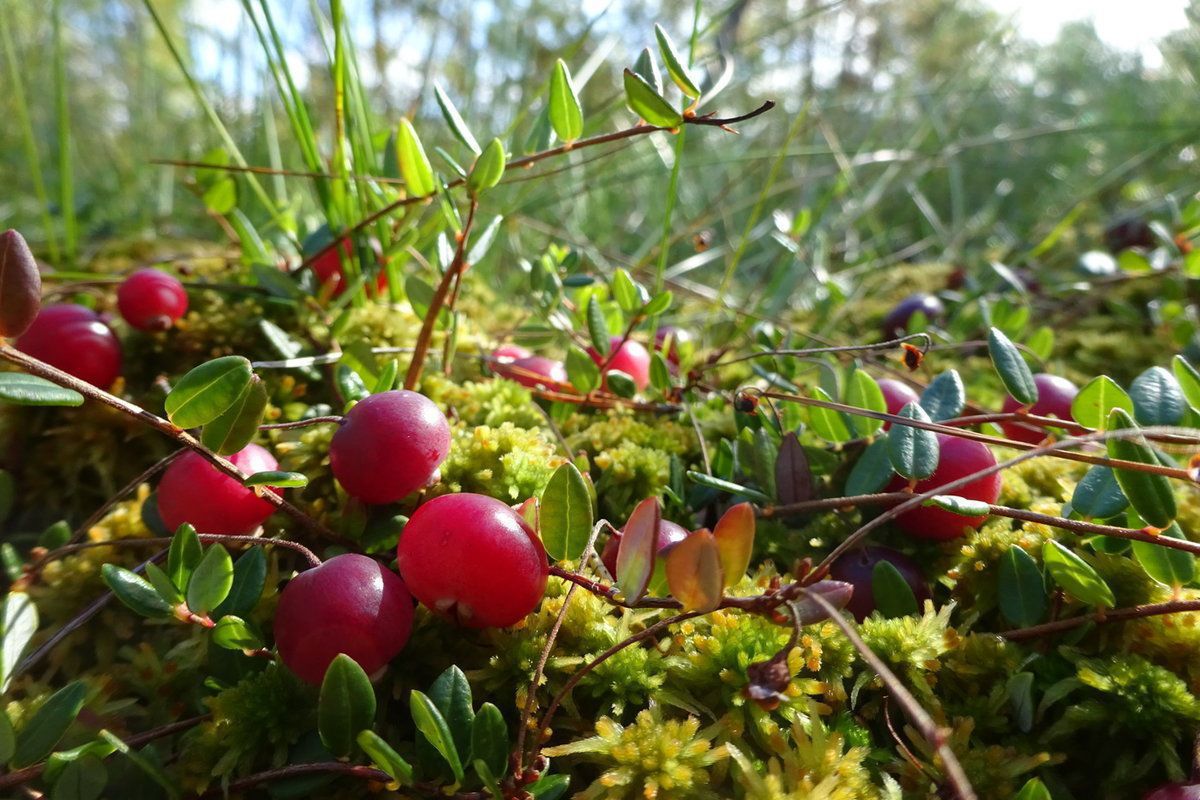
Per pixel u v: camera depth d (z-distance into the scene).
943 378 0.11
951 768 0.06
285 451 0.12
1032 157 0.37
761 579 0.10
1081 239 0.26
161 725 0.09
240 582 0.09
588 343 0.16
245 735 0.08
